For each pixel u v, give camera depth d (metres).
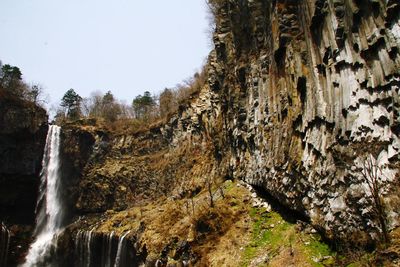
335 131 25.28
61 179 72.00
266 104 37.44
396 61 20.75
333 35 25.97
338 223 25.03
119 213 62.12
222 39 49.75
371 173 21.95
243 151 43.28
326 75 26.88
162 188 63.75
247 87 42.78
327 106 26.53
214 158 53.16
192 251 36.03
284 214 34.16
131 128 77.75
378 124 21.95
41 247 62.66
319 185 27.12
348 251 23.12
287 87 32.72
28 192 67.44
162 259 38.41
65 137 74.06
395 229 20.27
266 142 36.56
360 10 23.44
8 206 65.75
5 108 64.75
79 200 69.94
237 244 33.62
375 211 20.92
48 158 70.62
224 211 38.12
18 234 64.12
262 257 29.98
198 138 60.50
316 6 27.89
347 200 23.98
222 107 49.19
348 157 23.88
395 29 20.78
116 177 69.19
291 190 31.67
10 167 64.31
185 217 43.00
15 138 65.12
